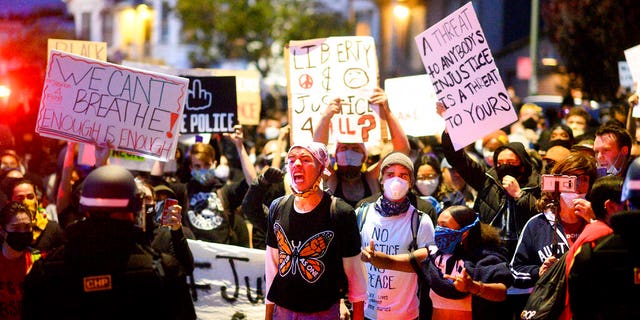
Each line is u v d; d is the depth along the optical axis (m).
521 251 5.95
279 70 37.16
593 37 17.05
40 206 7.30
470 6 7.02
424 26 42.28
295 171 5.41
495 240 5.62
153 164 8.21
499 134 9.05
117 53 42.53
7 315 6.35
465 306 5.65
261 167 10.73
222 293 7.02
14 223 6.07
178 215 5.30
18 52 17.05
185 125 8.66
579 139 8.70
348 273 5.52
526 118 12.48
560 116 15.05
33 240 6.63
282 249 5.54
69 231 4.47
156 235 5.52
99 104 6.40
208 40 36.84
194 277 7.02
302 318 5.48
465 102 7.08
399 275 6.21
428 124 8.99
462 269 5.44
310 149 5.44
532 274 5.79
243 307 7.01
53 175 9.92
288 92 8.02
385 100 7.51
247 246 8.05
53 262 4.46
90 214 4.48
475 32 7.02
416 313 6.25
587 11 17.03
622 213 4.38
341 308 6.12
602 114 14.66
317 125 7.45
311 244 5.45
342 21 38.53
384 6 45.47
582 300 4.54
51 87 6.38
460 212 5.56
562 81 18.81
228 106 8.66
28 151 12.55
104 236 4.44
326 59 7.98
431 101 8.99
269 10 36.28
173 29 48.12
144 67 8.74
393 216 6.27
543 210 5.97
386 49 45.25
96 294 4.43
